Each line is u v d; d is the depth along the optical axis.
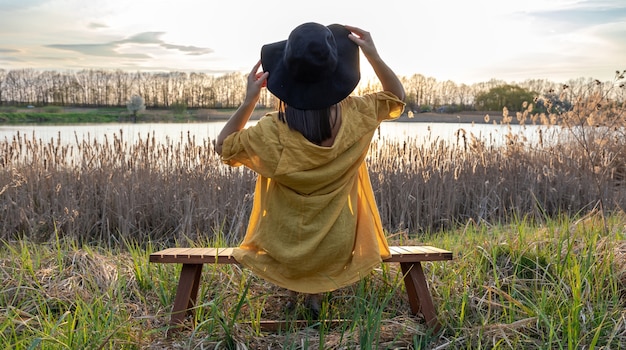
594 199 6.42
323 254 2.67
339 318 2.93
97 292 3.25
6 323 2.66
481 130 7.81
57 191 5.96
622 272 3.18
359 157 2.74
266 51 2.75
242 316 3.00
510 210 6.56
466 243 4.06
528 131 7.38
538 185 6.71
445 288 3.13
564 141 7.55
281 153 2.59
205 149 6.56
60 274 3.56
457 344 2.60
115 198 6.04
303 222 2.64
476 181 6.71
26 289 3.32
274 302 3.21
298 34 2.54
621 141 7.82
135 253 4.12
